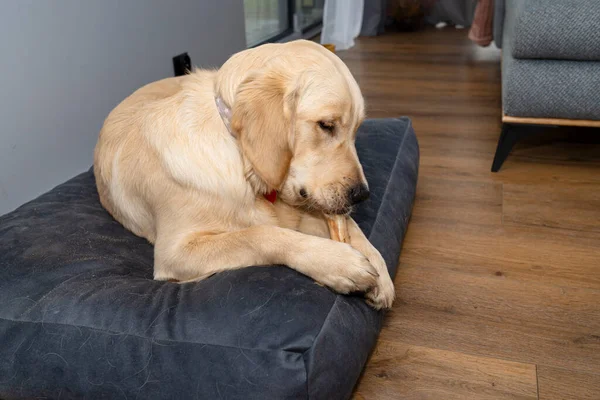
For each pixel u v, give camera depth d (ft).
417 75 14.74
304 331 4.50
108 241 6.23
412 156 8.29
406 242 7.62
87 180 7.70
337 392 4.64
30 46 7.59
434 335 5.96
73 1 8.23
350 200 5.29
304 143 5.22
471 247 7.46
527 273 6.89
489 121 11.50
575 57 8.32
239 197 5.50
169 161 5.60
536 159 9.79
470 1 19.47
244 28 13.42
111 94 9.21
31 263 5.55
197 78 5.93
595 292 6.51
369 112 12.23
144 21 9.82
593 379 5.33
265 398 4.36
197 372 4.49
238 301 4.73
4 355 4.91
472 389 5.27
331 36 17.53
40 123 7.88
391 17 19.98
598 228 7.75
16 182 7.61
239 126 5.10
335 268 4.91
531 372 5.43
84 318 4.85
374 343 5.40
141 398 4.59
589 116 8.61
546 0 8.30
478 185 9.02
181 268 5.51
